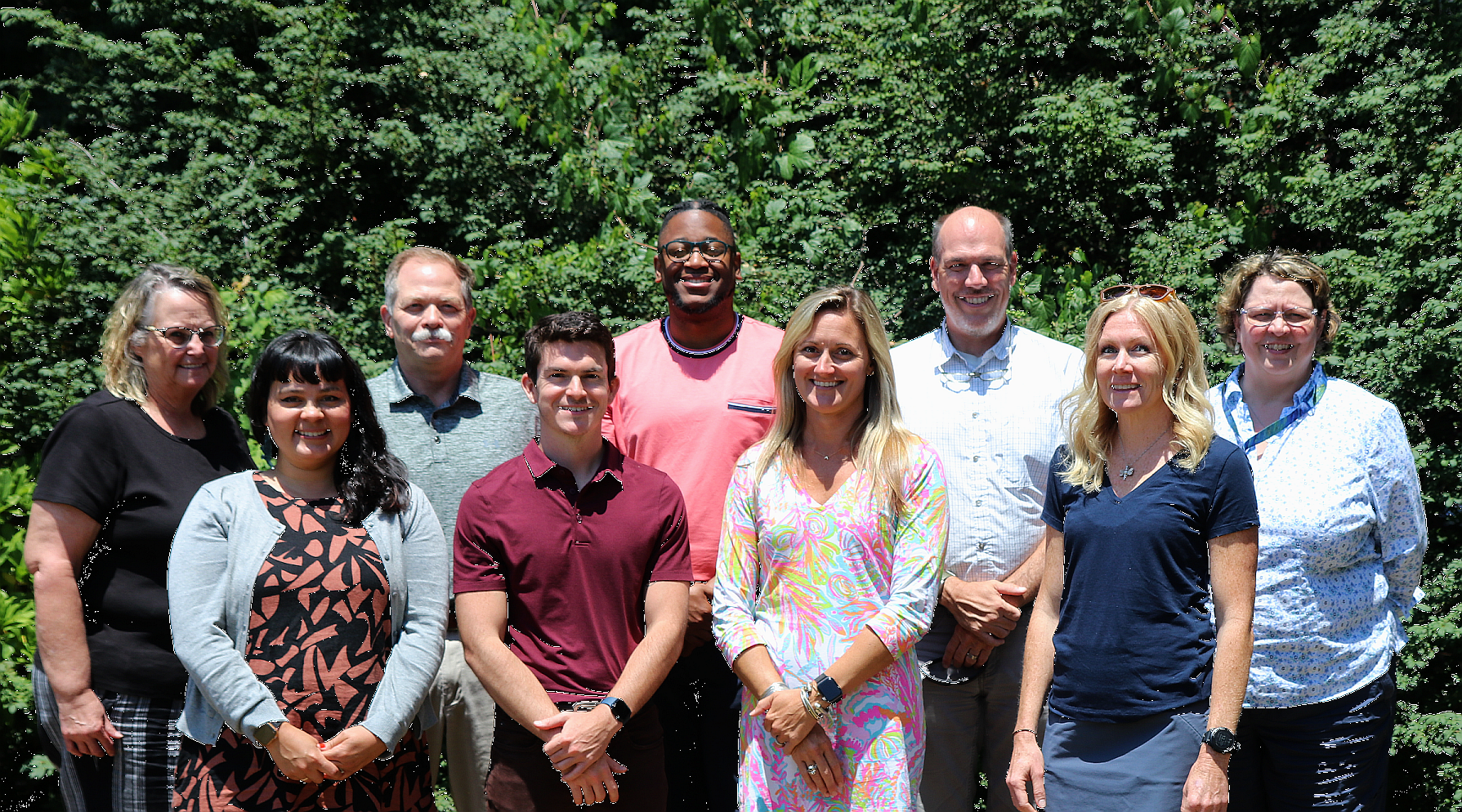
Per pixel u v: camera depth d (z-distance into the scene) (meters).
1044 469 3.31
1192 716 2.54
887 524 2.82
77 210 4.86
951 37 5.30
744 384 3.46
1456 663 4.14
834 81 6.05
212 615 2.57
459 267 3.49
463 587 2.80
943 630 3.34
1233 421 3.20
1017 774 2.79
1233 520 2.57
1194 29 5.22
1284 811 3.00
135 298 2.94
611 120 5.68
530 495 2.84
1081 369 3.37
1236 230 4.93
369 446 2.81
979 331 3.36
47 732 3.01
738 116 5.71
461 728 3.42
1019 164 5.45
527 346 2.94
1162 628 2.57
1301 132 5.23
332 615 2.61
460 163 5.69
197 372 2.96
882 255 5.57
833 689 2.65
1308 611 2.94
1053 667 2.82
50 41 5.96
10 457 4.62
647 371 3.54
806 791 2.75
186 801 2.60
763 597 2.88
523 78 5.81
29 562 2.81
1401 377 4.14
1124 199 5.21
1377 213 4.75
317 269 5.59
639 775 2.81
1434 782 4.04
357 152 5.99
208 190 5.43
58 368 4.52
